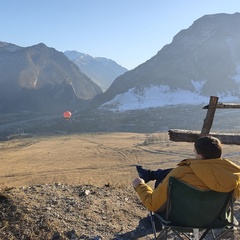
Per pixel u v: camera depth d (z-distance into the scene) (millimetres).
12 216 3418
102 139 60344
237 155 28250
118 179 20328
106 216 3596
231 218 2189
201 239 2195
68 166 30297
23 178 24156
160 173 2793
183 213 2158
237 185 2113
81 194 4148
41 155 40344
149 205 2240
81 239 3121
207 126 4152
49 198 3965
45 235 3139
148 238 3174
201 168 2117
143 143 48469
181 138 4094
